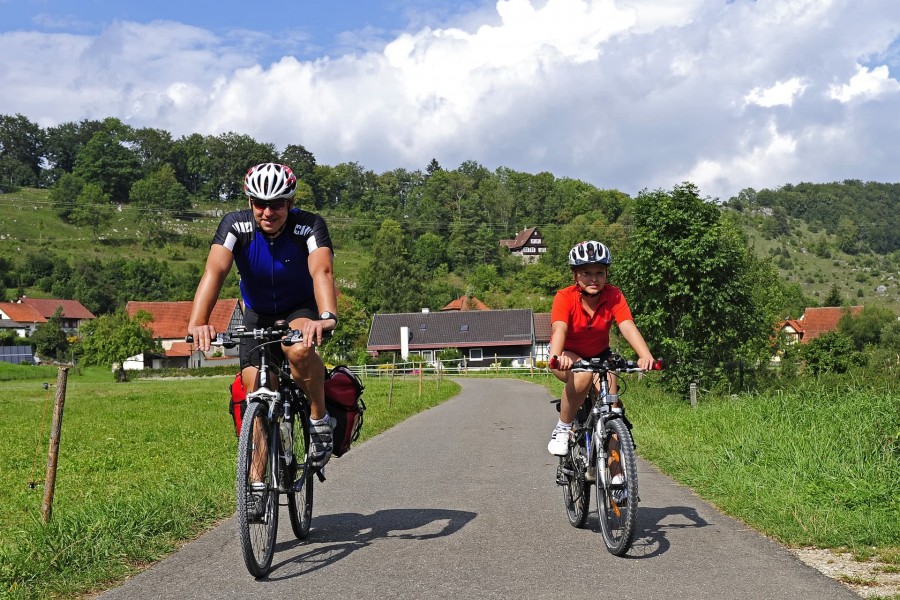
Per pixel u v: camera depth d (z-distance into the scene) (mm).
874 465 7660
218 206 194625
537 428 15219
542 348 87250
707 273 25984
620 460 4984
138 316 67375
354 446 11805
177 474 10109
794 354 41344
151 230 165750
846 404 11289
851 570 4645
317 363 4910
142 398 33031
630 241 26875
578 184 195375
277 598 4172
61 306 115500
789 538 5371
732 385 26250
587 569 4664
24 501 9062
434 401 25875
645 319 26031
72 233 164125
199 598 4199
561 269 145875
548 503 6852
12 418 23375
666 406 17109
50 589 4406
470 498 7129
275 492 4730
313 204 191250
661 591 4211
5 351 86812
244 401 4992
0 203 172625
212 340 4551
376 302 116250
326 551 5176
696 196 26422
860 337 80812
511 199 184375
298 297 5102
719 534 5594
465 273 152500
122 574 4707
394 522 6086
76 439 16703
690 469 8547
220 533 5762
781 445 9141
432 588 4297
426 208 181625
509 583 4379
